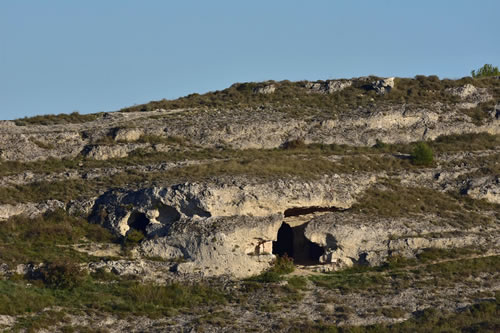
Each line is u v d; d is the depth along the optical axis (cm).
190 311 16625
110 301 16550
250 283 17650
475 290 17962
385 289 17850
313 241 19025
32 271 17212
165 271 17812
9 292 16112
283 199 19262
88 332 15250
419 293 17700
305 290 17712
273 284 17662
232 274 17962
